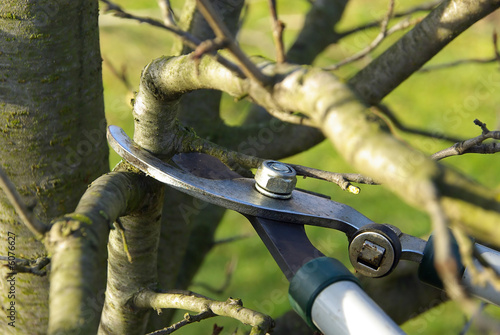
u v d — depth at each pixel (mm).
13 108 1253
